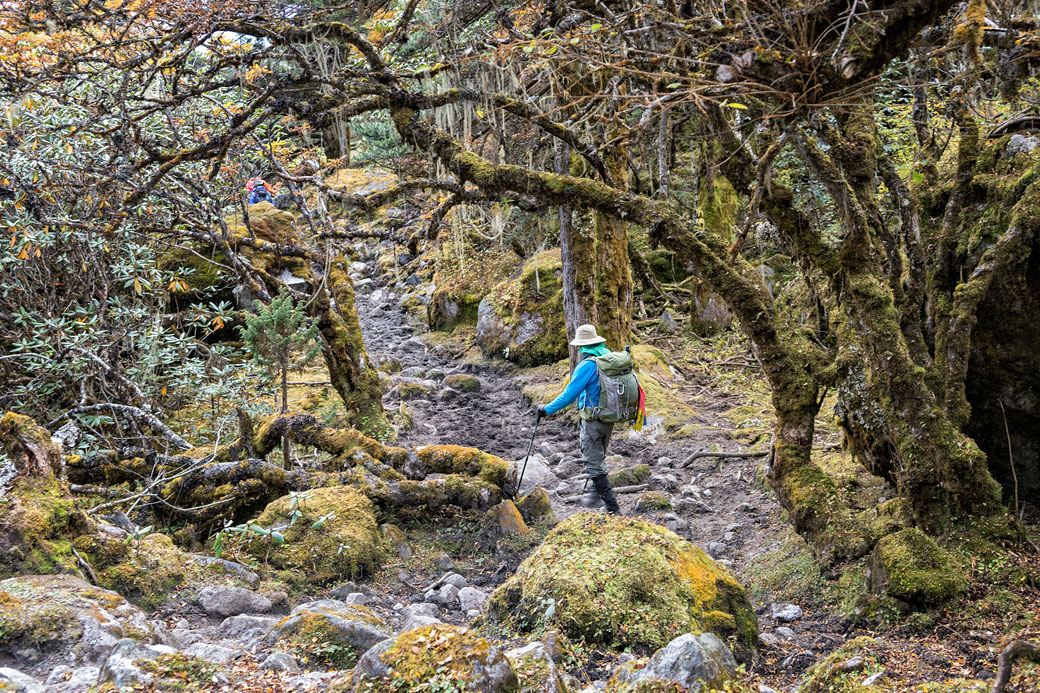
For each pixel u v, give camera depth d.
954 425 5.07
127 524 5.44
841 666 3.79
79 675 3.08
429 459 6.93
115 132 6.77
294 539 5.62
